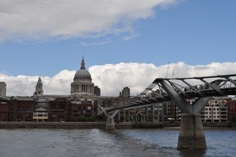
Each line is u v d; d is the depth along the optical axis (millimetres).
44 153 68250
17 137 110875
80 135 127438
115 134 140250
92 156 64062
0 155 64938
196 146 73438
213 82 68062
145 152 69875
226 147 81062
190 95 73125
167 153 67688
